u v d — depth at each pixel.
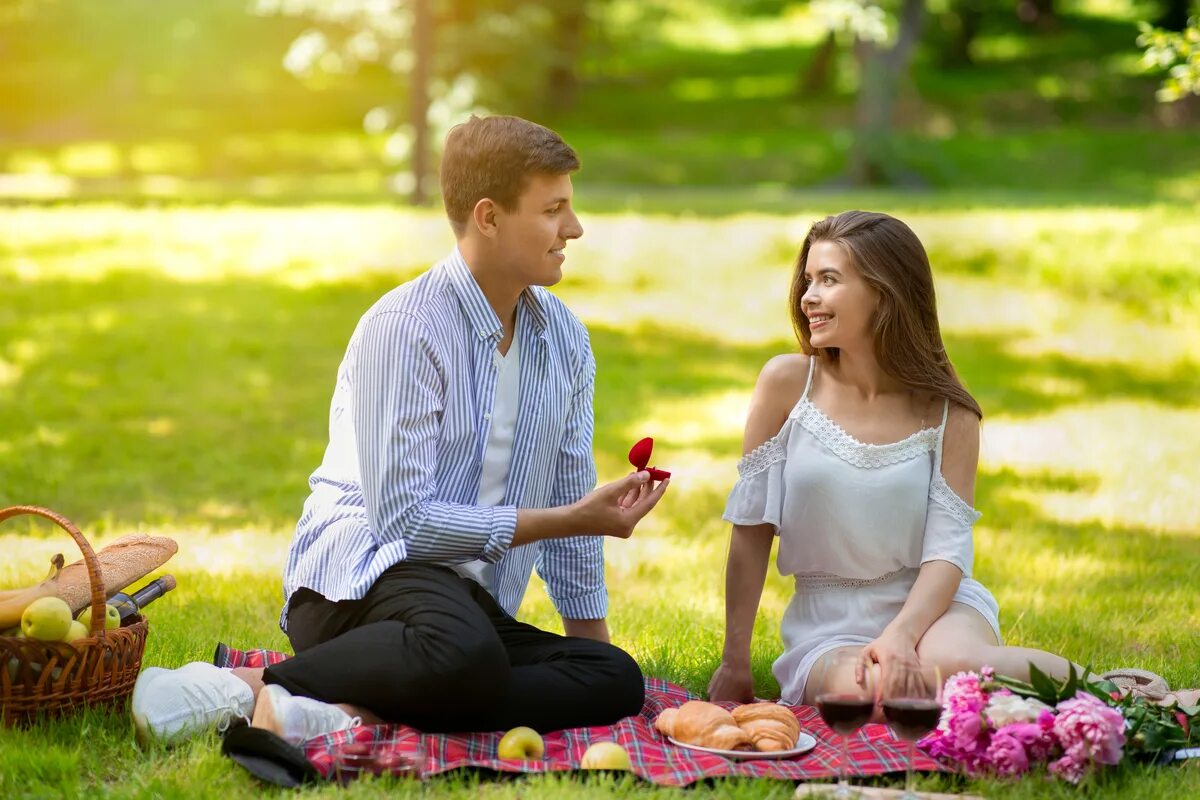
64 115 36.97
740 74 44.81
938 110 37.75
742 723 3.35
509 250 3.52
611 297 13.72
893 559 3.68
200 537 6.31
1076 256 13.84
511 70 36.12
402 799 2.90
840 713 2.85
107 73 38.47
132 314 11.94
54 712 3.33
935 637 3.42
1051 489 7.62
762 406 3.82
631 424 9.45
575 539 3.86
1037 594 5.42
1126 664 4.35
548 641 3.50
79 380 10.01
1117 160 32.69
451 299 3.54
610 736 3.32
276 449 8.50
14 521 6.48
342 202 20.45
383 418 3.38
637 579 5.68
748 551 3.82
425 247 15.16
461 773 3.04
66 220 16.41
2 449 8.10
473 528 3.34
